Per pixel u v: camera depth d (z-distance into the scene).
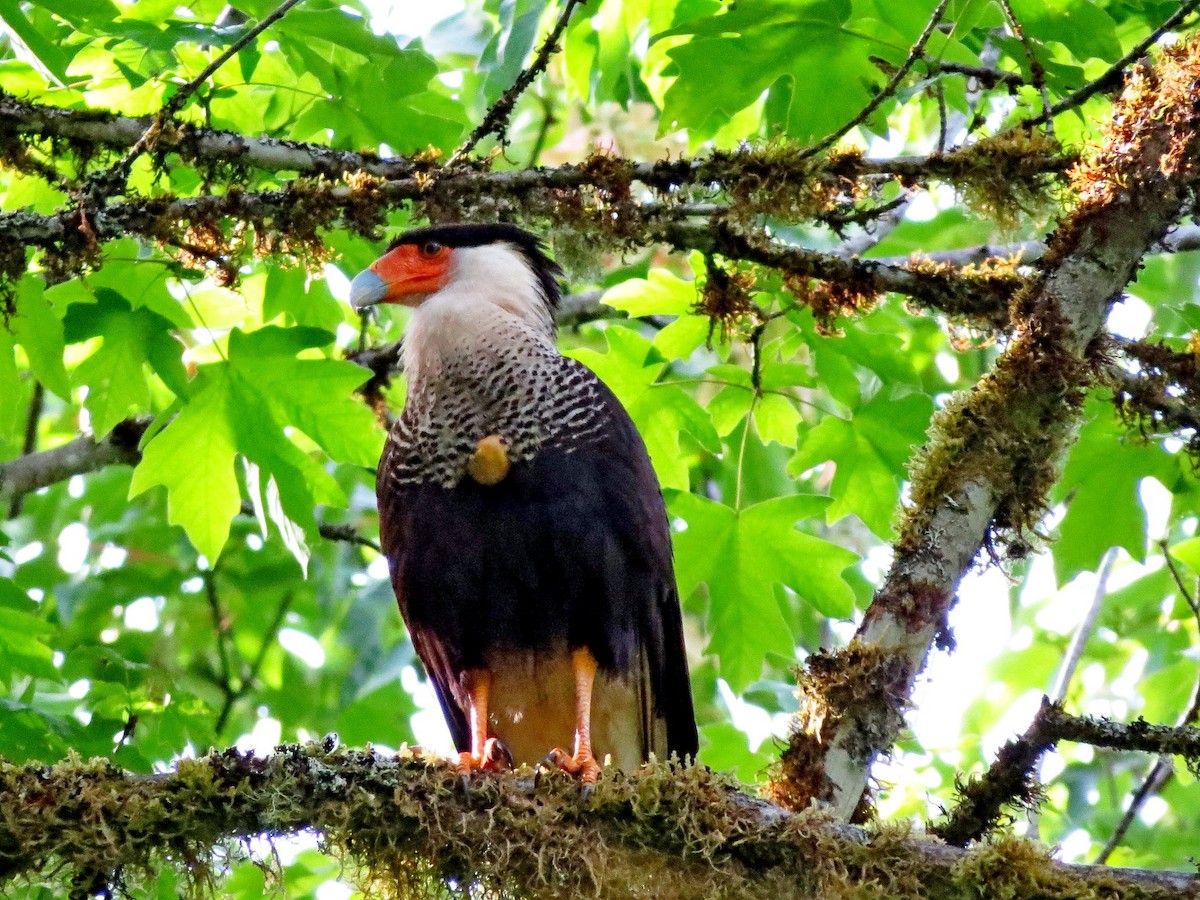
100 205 9.13
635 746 10.16
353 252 12.98
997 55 12.76
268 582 17.66
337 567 17.25
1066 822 16.27
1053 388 8.47
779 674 17.80
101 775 7.07
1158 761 11.55
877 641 8.05
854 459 12.28
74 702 13.25
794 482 17.80
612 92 14.55
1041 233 12.03
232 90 10.83
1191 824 17.89
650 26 13.29
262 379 10.93
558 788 7.38
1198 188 8.66
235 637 18.11
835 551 11.65
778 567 11.70
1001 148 9.15
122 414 11.09
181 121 9.45
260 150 9.40
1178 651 16.44
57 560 17.89
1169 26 8.78
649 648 9.80
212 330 13.37
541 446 9.54
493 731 10.30
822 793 7.80
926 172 9.22
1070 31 10.14
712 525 11.69
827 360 12.26
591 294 15.16
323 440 10.99
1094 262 8.65
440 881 7.29
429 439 9.65
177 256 9.96
